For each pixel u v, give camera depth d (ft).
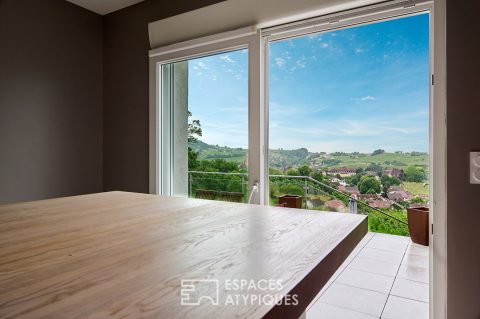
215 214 3.29
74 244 2.19
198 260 1.86
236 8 7.54
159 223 2.86
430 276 5.76
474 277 4.96
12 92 7.97
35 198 8.45
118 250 2.05
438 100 5.49
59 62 8.99
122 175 9.77
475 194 4.96
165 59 8.80
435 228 5.50
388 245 13.14
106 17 10.10
